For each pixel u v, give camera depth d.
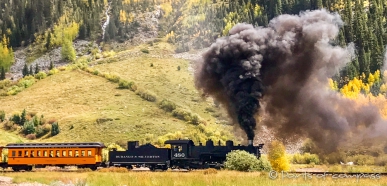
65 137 104.25
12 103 135.00
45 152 63.75
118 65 169.75
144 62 172.38
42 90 144.38
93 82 146.25
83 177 45.09
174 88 140.00
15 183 41.59
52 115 120.25
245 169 54.72
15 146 64.06
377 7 171.25
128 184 38.53
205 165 59.97
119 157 64.06
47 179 44.09
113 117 112.50
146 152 63.06
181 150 61.88
